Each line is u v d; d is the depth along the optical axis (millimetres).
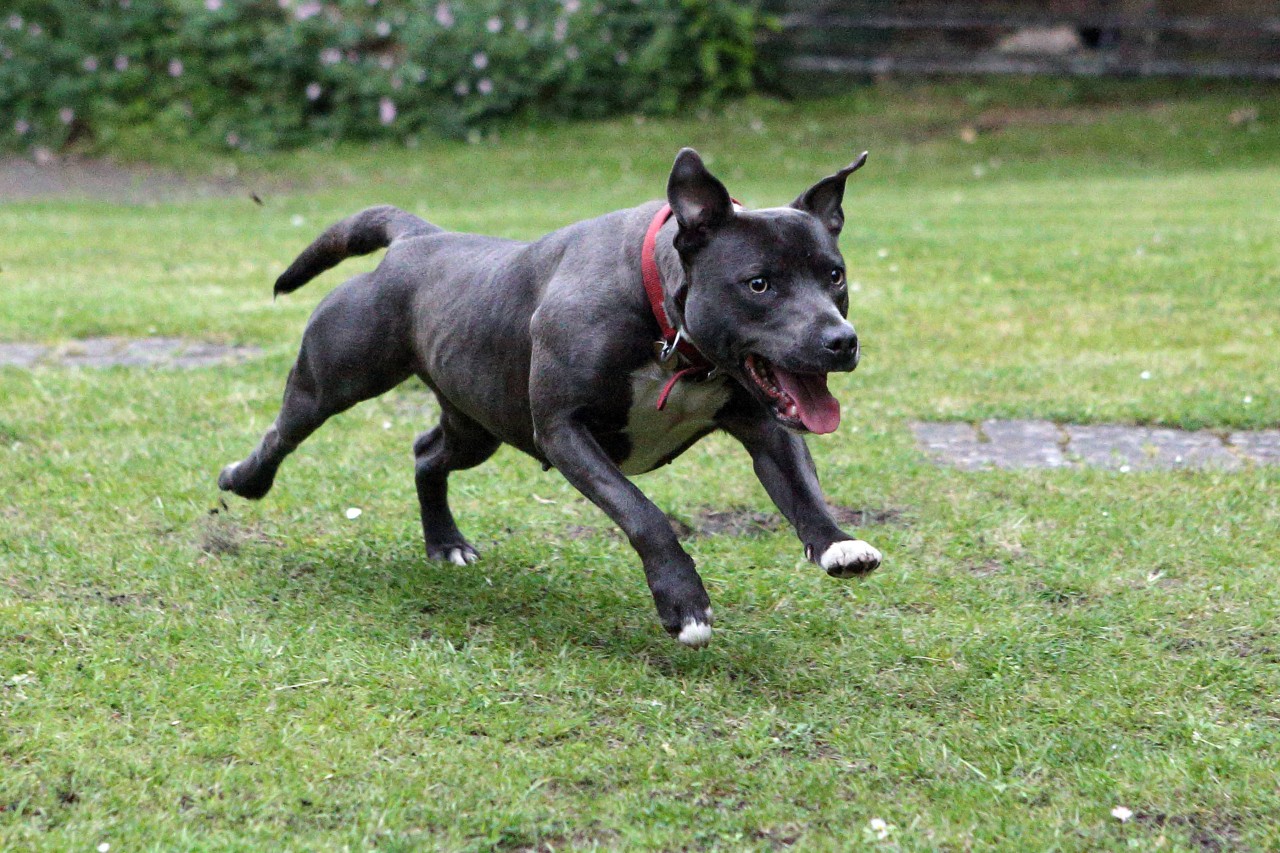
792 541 6703
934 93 28078
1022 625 5660
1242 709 4996
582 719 4855
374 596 5992
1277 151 24156
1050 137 25641
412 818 4246
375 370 6062
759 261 4758
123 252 15477
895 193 21297
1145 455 7969
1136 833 4176
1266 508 6961
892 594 6023
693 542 6719
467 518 6969
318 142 25281
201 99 25250
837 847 4086
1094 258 14062
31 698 4902
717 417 5383
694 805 4336
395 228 6379
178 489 7227
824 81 28359
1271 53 28141
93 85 25094
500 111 25844
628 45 26703
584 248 5250
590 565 6387
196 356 10500
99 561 6219
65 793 4336
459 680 5113
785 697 5098
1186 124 25938
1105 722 4871
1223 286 12492
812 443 8172
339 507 7113
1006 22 28031
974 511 6973
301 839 4082
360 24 25906
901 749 4676
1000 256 14406
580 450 5102
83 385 9273
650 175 23109
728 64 27219
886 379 9609
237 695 4980
